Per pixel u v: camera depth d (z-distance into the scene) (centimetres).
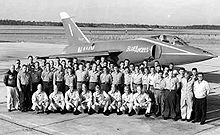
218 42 7712
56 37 10438
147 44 1855
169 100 1121
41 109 1220
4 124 1062
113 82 1288
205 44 6738
